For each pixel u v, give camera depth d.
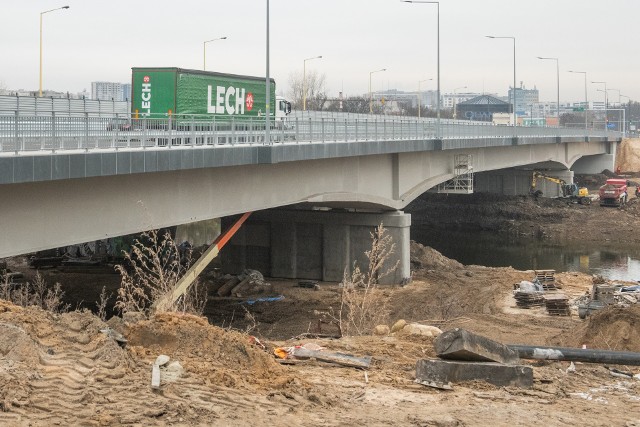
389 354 20.94
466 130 67.56
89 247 59.66
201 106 49.97
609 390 18.41
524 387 18.16
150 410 13.78
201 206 36.59
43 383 14.14
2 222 26.23
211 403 14.56
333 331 39.94
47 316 16.23
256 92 56.84
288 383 16.28
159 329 16.78
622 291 42.22
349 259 54.31
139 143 32.38
